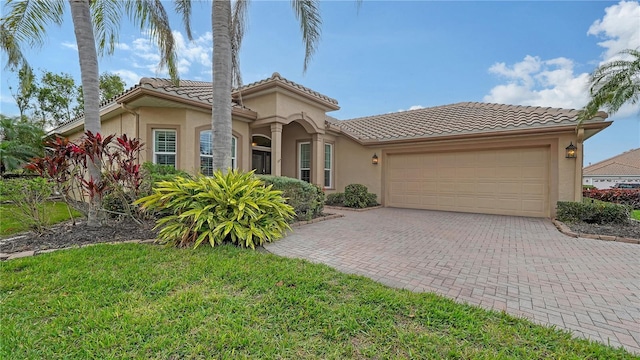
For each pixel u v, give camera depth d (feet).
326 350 8.59
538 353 8.46
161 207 21.29
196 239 19.47
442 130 41.52
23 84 34.83
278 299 11.55
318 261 17.34
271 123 37.99
